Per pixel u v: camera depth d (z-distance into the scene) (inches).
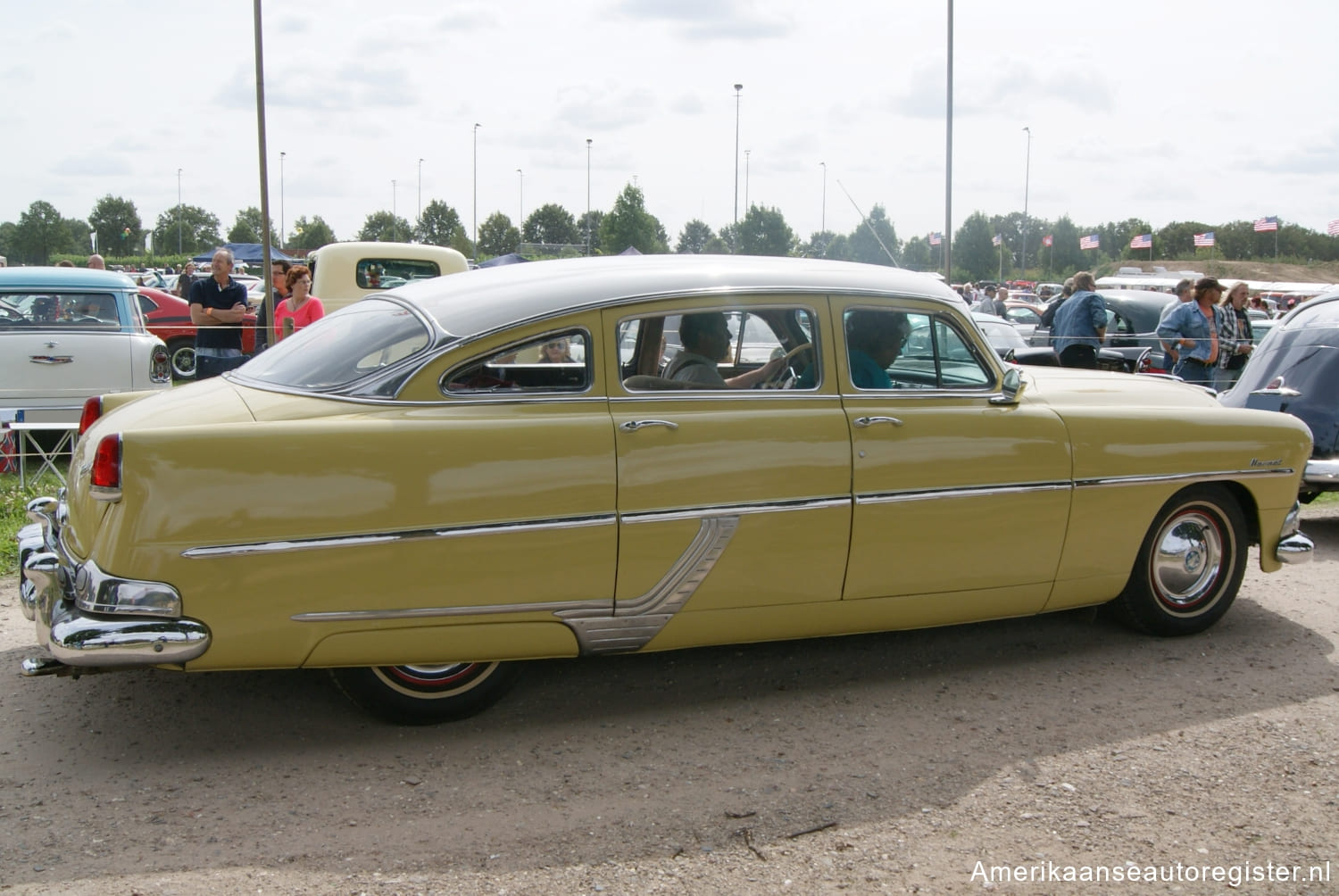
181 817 123.6
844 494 159.0
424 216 3521.2
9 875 109.8
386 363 141.1
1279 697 167.9
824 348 161.9
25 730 147.1
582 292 149.6
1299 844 122.6
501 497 139.1
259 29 365.7
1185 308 396.5
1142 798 133.3
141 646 125.1
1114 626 203.0
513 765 139.6
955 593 170.7
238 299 391.5
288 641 132.1
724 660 181.0
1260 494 195.5
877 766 141.2
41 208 3959.2
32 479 311.4
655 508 147.4
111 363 368.2
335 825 122.3
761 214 2436.0
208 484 127.6
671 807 128.6
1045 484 173.8
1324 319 302.2
